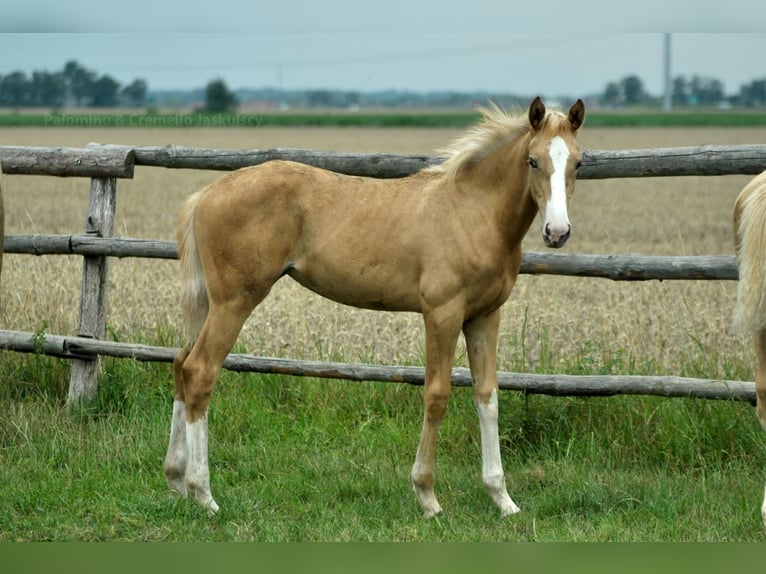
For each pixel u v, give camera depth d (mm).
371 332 11578
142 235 23688
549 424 8945
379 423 9297
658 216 31516
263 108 168375
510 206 7340
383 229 7461
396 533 7090
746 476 8109
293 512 7551
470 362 7832
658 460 8594
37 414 9266
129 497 7590
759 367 7645
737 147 8484
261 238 7445
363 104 183375
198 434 7484
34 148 9891
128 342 10477
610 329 11555
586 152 8812
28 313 11219
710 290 13812
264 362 9297
